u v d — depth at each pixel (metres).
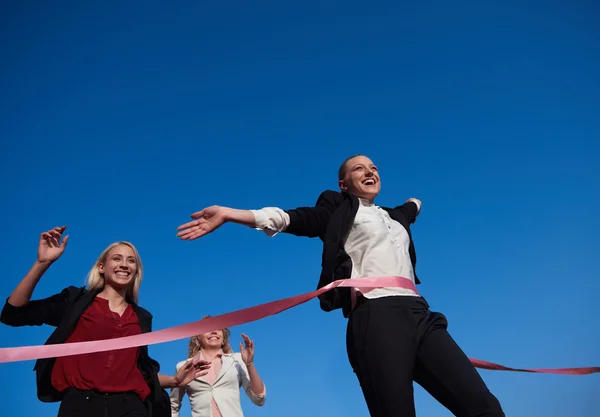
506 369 3.19
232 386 4.36
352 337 2.63
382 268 2.73
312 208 2.80
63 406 2.75
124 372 2.89
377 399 2.48
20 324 2.98
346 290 2.68
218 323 2.70
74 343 2.72
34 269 2.92
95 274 3.19
